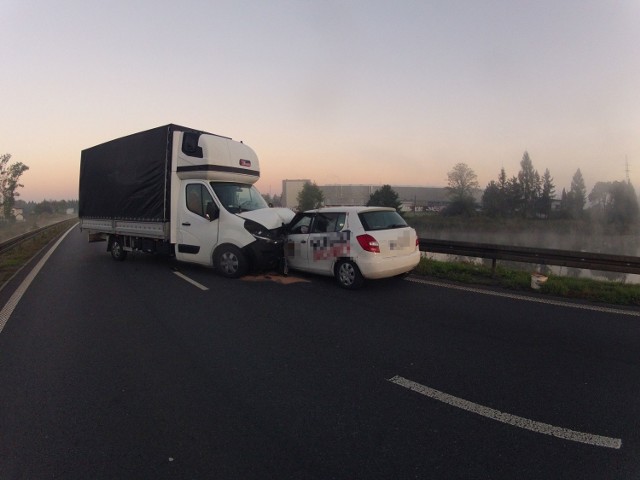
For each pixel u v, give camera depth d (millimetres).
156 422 2902
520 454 2527
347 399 3232
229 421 2914
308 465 2426
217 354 4168
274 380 3576
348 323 5184
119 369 3807
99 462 2459
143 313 5672
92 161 11266
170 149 8672
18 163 34312
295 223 8125
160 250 9453
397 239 7059
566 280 7445
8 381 3561
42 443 2654
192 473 2354
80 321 5309
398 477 2314
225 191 8547
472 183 64188
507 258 8047
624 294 6398
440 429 2805
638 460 2469
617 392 3338
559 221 64312
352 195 78375
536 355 4121
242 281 7852
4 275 9180
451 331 4863
